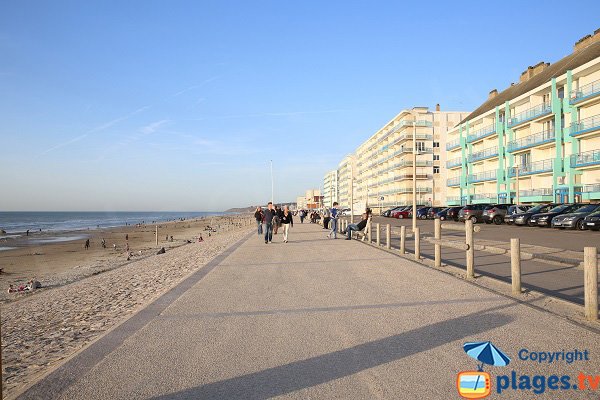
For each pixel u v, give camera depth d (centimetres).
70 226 9325
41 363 508
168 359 436
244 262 1262
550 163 4103
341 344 470
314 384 366
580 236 1977
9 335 691
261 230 2825
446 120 8012
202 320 591
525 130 4672
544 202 4197
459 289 752
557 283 833
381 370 393
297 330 529
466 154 5941
